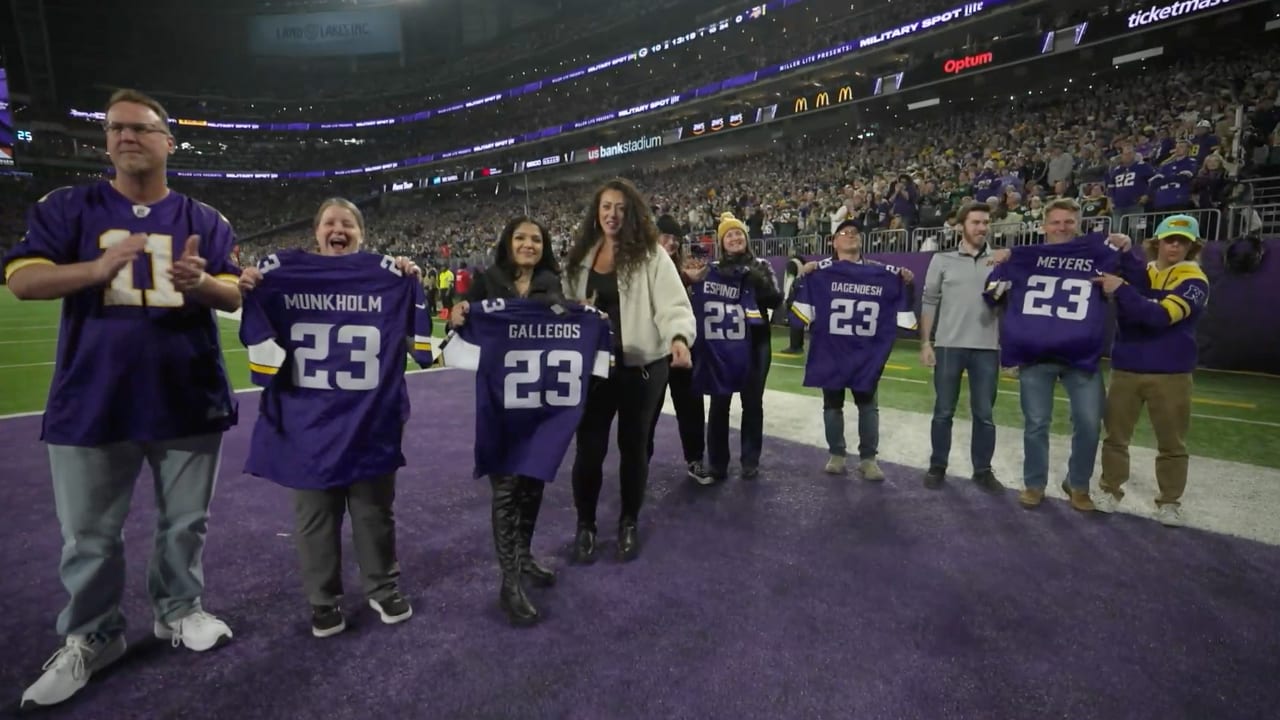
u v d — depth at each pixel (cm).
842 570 339
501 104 4812
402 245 4234
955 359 462
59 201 233
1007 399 786
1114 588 319
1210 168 1046
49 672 235
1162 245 404
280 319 271
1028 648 268
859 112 2864
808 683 245
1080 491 424
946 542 374
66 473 240
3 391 826
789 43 3294
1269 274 961
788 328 1638
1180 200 1070
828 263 495
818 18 3234
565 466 524
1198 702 236
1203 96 1655
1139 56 2022
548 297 307
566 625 287
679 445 590
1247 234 973
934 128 2516
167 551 266
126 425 241
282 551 363
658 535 387
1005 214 1288
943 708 232
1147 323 387
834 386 489
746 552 362
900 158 2356
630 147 3575
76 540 242
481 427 294
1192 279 388
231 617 295
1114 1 2086
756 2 3209
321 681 247
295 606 305
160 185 251
